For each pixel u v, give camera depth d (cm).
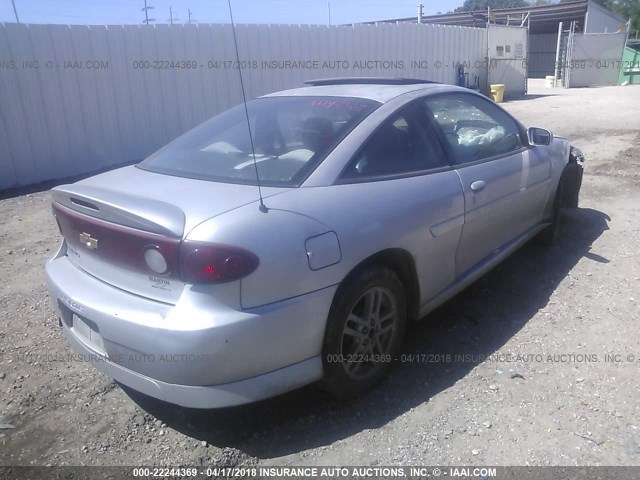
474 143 398
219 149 337
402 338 334
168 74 1006
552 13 2884
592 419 287
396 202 310
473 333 376
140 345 254
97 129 943
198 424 297
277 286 256
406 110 352
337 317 280
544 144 460
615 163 843
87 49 909
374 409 304
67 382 338
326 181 293
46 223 669
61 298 296
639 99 1755
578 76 2502
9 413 311
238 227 249
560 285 440
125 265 269
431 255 338
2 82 831
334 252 274
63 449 282
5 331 400
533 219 469
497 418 292
